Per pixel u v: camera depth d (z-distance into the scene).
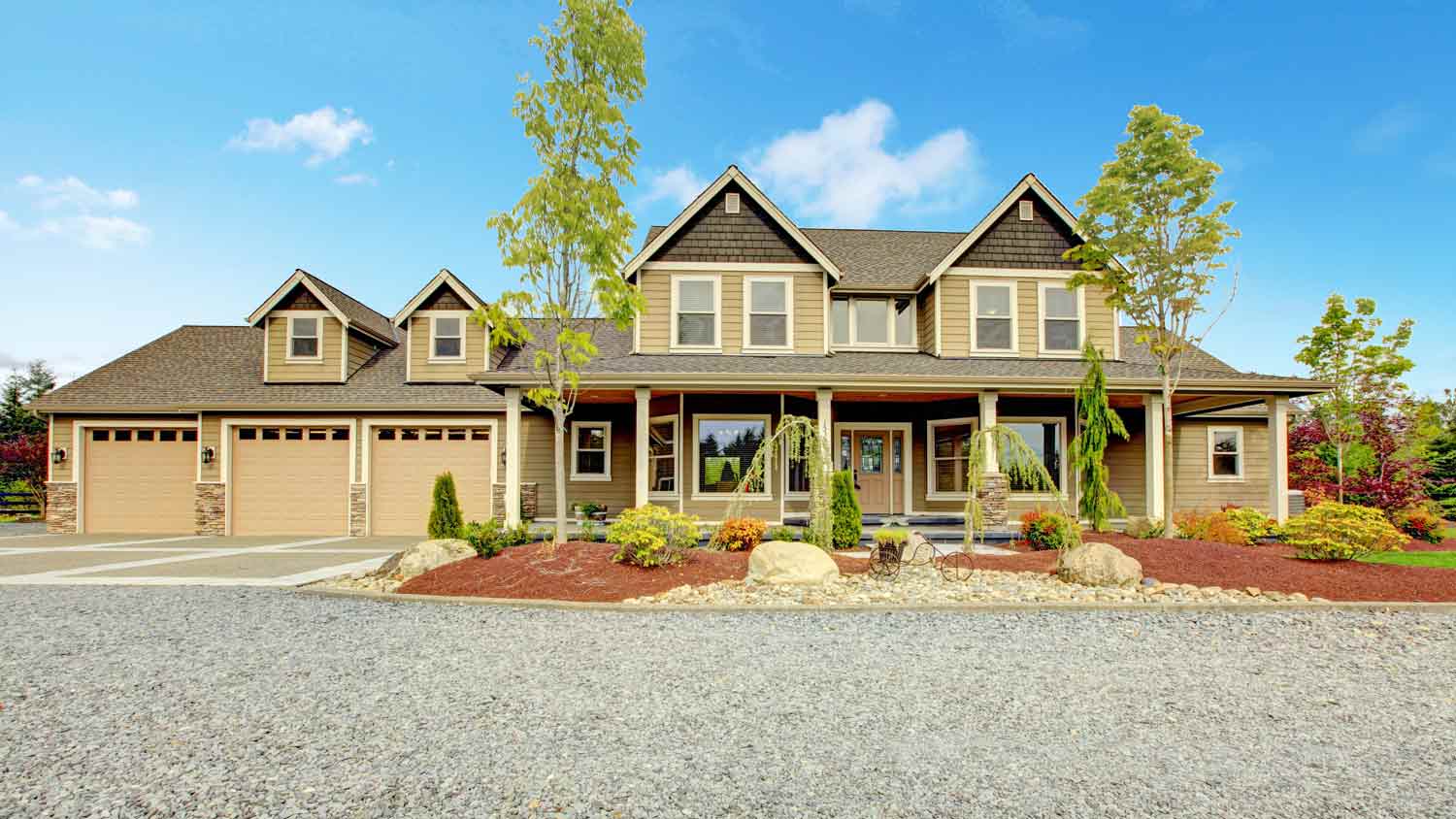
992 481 12.42
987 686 4.71
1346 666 5.24
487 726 3.98
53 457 16.08
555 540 9.55
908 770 3.38
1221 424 16.36
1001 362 14.05
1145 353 15.32
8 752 3.66
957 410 14.43
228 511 15.69
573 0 9.07
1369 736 3.88
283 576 9.31
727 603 7.35
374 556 11.66
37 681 4.86
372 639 5.99
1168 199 10.82
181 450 16.28
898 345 15.05
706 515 13.31
